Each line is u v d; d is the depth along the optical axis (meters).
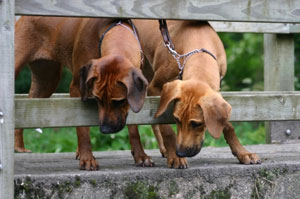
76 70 6.79
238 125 13.22
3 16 5.12
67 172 5.81
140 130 10.86
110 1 5.59
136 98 5.29
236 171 6.07
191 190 5.94
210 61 6.28
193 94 5.56
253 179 6.11
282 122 9.03
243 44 16.94
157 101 5.96
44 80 8.30
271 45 9.31
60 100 5.63
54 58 7.54
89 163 6.02
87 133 6.16
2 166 5.18
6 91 5.17
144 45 7.54
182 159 6.02
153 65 7.27
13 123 5.22
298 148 8.13
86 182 5.66
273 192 6.18
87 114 5.73
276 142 9.03
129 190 5.76
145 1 5.73
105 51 6.03
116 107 5.50
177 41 6.83
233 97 6.15
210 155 7.34
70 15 5.46
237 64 16.69
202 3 5.96
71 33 7.15
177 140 5.59
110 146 10.78
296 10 6.28
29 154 7.80
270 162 6.39
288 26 8.99
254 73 16.66
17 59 7.48
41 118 5.58
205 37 6.64
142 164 6.33
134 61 6.01
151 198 5.81
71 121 5.69
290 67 9.27
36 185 5.54
